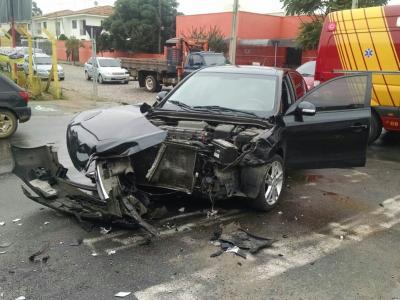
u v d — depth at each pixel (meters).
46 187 5.16
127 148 4.48
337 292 3.76
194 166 4.74
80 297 3.52
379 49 9.24
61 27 63.75
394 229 5.22
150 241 4.55
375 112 9.64
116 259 4.15
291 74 6.85
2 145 8.93
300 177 7.36
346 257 4.42
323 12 26.36
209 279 3.87
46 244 4.40
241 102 5.95
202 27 35.78
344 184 7.04
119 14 43.44
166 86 23.62
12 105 9.55
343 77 6.36
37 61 26.38
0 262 4.02
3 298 3.47
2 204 5.48
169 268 4.03
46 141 9.35
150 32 42.84
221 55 20.81
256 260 4.26
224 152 4.80
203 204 5.63
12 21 18.00
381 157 9.08
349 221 5.42
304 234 4.95
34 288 3.62
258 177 5.18
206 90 6.27
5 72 19.47
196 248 4.45
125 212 4.36
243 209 5.59
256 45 31.78
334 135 6.28
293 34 34.78
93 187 4.94
